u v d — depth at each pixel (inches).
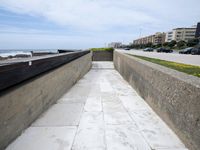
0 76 60.2
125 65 229.3
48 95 115.9
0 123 64.0
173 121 84.8
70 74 178.4
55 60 125.0
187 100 71.0
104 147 72.6
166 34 3772.1
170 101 88.0
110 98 143.5
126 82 213.8
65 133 83.2
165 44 2413.9
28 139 76.5
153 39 3964.1
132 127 90.7
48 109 114.8
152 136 81.7
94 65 418.6
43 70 102.3
